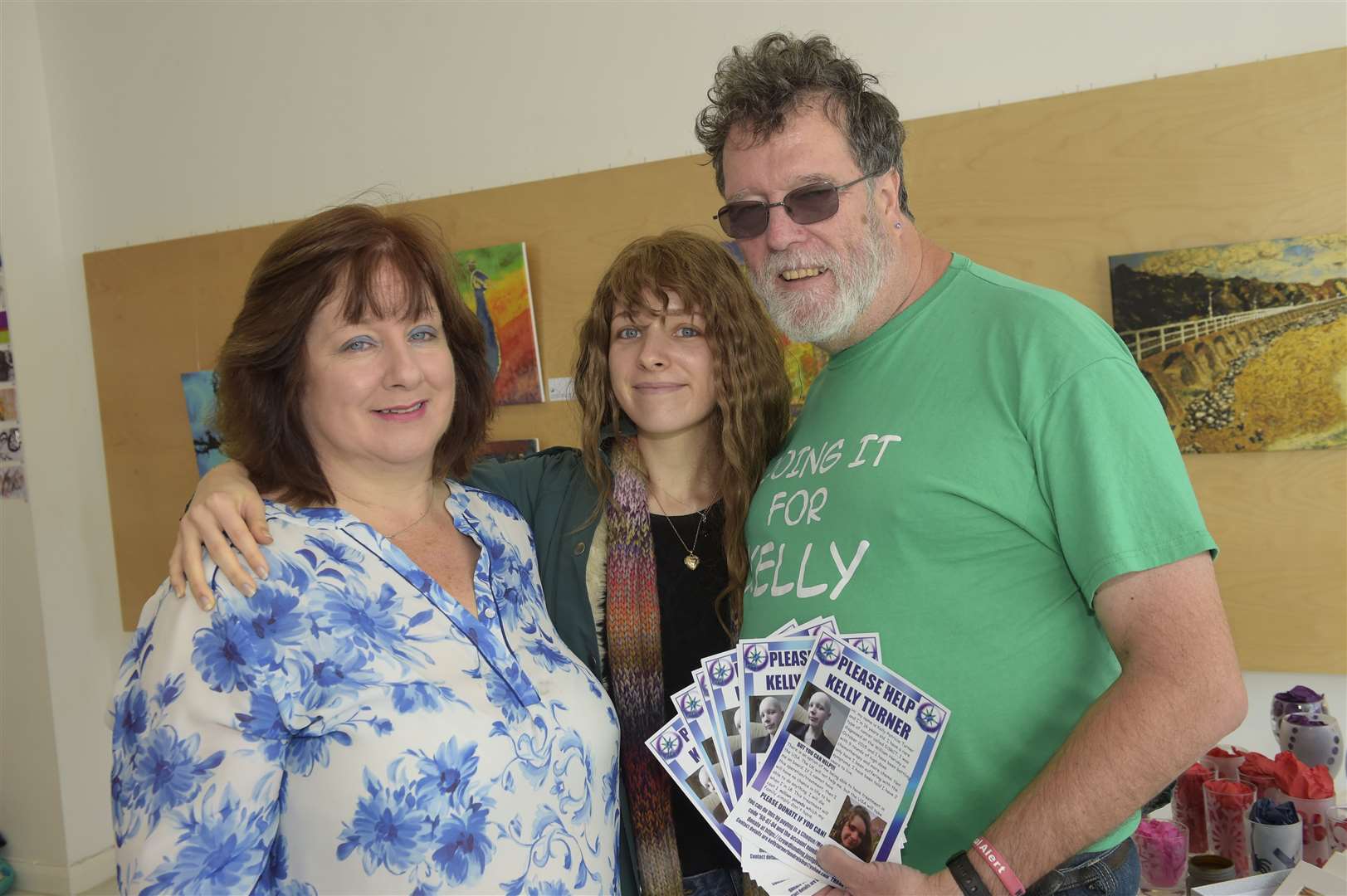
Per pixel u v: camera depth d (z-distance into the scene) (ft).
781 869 4.70
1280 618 9.52
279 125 13.41
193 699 4.00
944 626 4.59
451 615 4.55
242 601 4.16
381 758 4.14
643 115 11.67
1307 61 9.07
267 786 4.09
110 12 14.11
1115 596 4.14
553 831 4.50
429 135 12.67
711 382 5.98
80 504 14.48
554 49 12.01
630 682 5.91
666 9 11.48
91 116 14.35
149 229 14.21
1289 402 9.21
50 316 14.29
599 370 6.25
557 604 6.10
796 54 5.15
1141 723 3.91
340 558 4.45
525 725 4.51
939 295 4.98
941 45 10.44
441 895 4.12
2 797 14.43
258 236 13.43
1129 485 4.12
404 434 4.63
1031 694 4.52
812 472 5.14
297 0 13.17
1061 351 4.36
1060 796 3.99
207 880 3.94
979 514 4.51
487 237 12.25
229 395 4.73
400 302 4.59
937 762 4.62
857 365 5.18
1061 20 9.99
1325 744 7.19
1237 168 9.35
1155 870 6.35
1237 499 9.59
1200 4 9.52
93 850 14.38
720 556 6.12
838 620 4.80
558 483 6.42
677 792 5.91
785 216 5.08
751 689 4.86
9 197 13.91
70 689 14.21
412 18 12.64
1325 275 9.02
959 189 10.30
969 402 4.60
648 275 5.93
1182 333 9.49
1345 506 9.22
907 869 4.28
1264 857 6.30
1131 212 9.72
